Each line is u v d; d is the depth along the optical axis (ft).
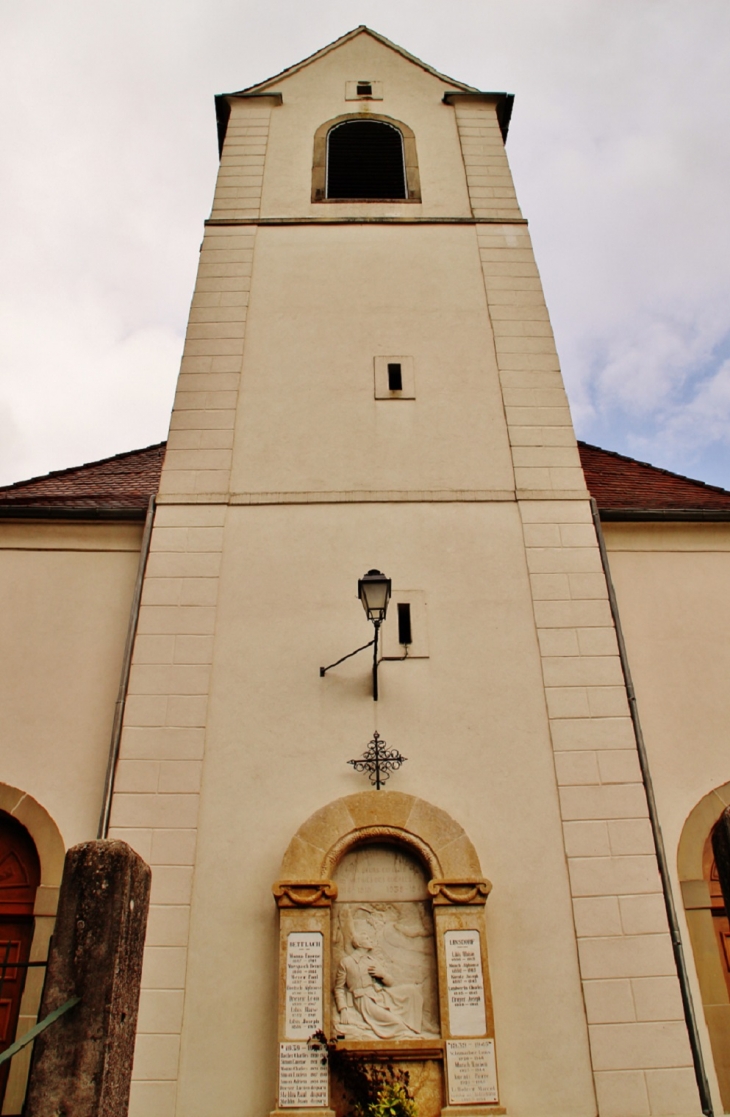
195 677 25.53
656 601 29.71
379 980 21.22
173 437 31.12
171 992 21.04
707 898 24.11
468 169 42.57
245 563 27.94
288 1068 19.90
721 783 26.09
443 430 31.78
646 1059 20.53
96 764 25.76
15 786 25.36
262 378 33.19
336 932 21.81
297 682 25.59
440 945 21.26
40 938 23.06
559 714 25.16
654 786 25.95
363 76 47.55
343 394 32.81
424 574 27.91
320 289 36.52
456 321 35.45
